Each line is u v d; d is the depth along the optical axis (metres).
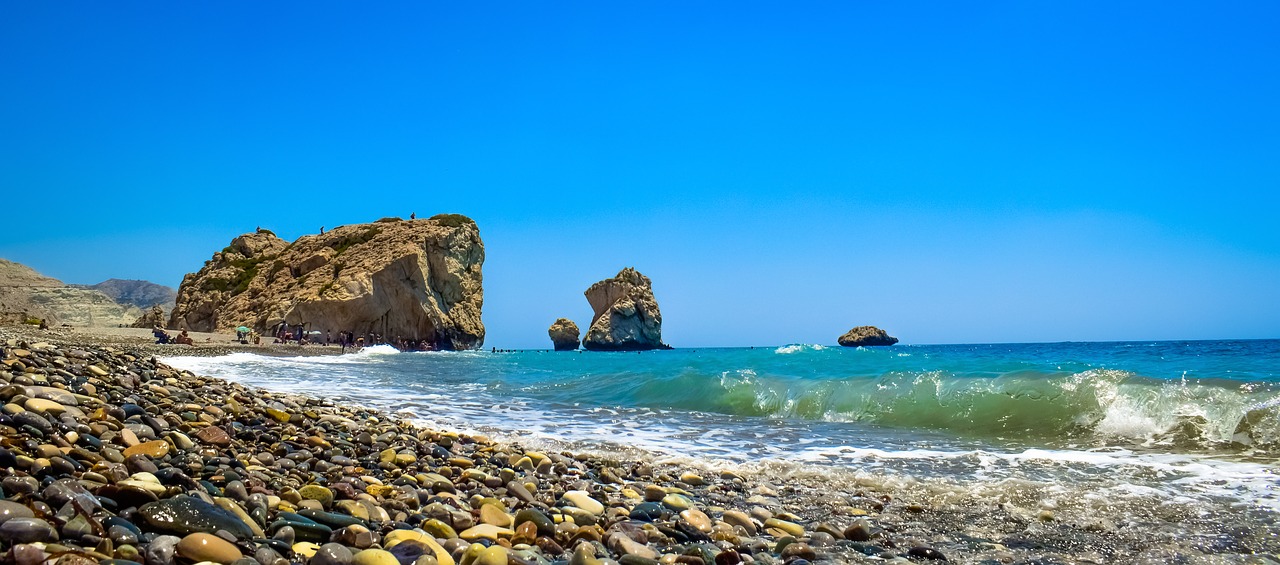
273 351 47.66
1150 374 21.34
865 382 15.55
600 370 33.19
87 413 7.69
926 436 12.26
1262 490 7.70
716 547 5.64
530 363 44.50
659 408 16.67
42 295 135.00
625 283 108.94
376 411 14.80
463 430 12.59
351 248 84.31
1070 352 50.75
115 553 3.97
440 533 5.38
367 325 76.62
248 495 5.61
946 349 75.94
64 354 11.91
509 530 5.58
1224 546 5.89
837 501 7.56
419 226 87.25
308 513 5.27
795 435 12.46
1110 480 8.40
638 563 4.91
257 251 98.38
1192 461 9.47
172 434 7.31
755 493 7.89
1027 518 6.84
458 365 40.41
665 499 7.17
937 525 6.64
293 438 8.87
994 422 12.98
